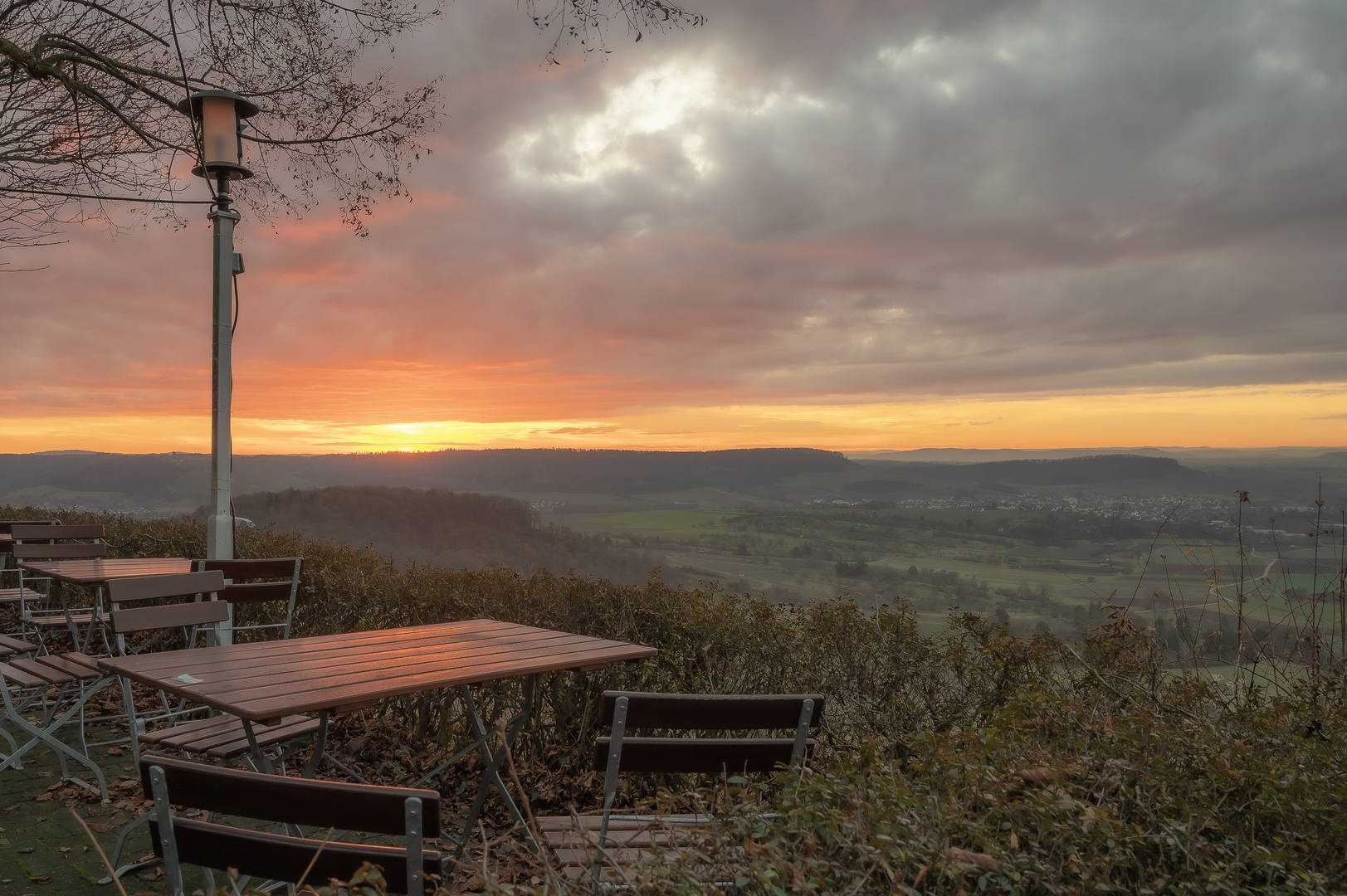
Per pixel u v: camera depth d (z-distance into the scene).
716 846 1.75
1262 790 2.17
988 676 3.78
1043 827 1.86
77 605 8.30
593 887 1.88
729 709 2.39
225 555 5.43
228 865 1.63
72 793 3.96
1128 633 3.56
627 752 2.36
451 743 4.80
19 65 6.22
